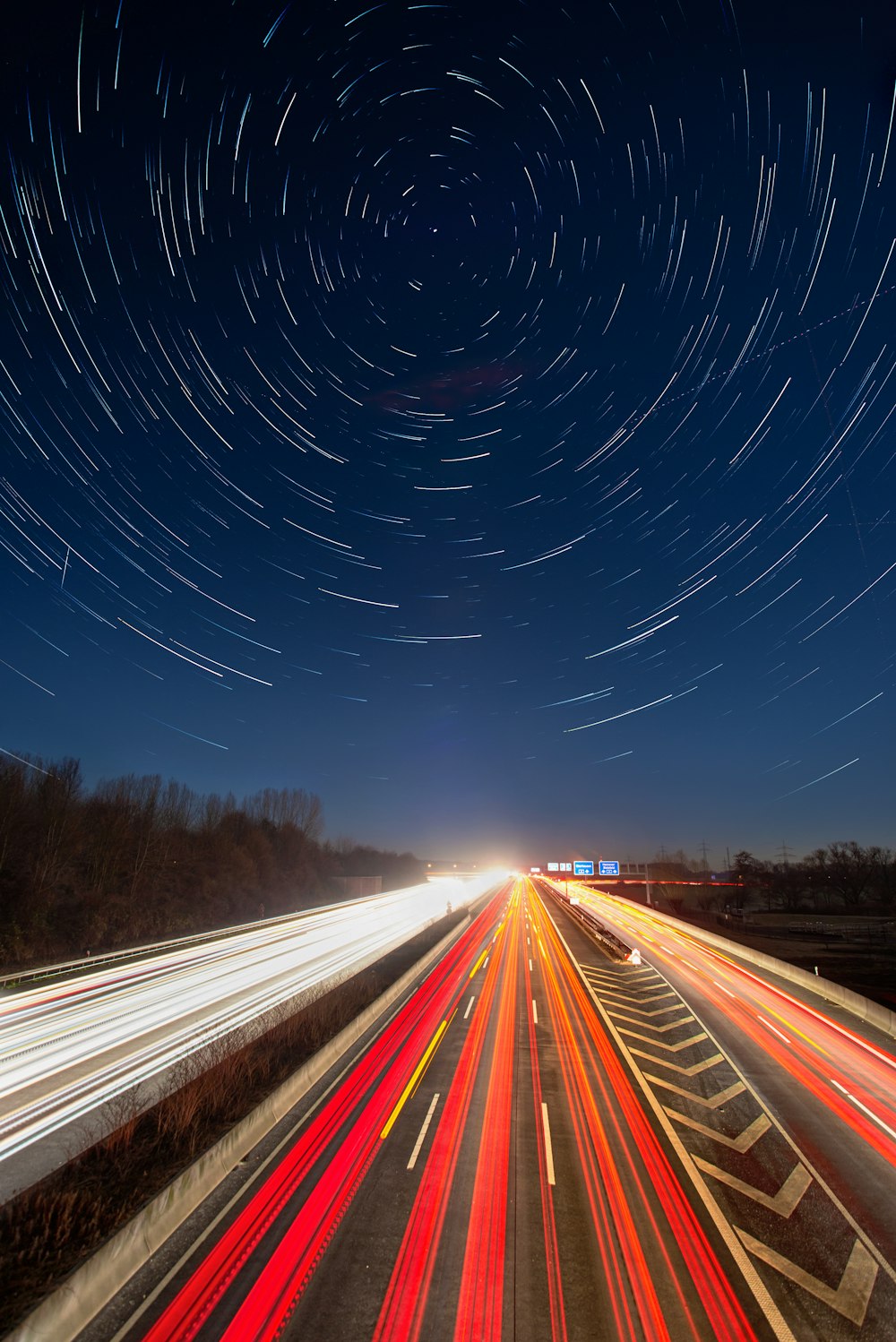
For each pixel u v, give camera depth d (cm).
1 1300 936
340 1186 1337
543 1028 2631
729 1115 1784
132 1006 2919
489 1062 2177
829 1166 1494
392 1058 2198
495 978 3769
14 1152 1467
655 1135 1634
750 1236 1195
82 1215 1182
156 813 7312
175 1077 1919
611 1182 1385
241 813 9512
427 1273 1063
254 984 3475
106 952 4428
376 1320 957
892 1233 1220
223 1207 1253
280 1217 1218
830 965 5138
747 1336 944
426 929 6519
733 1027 2767
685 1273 1081
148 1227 1116
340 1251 1119
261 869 8700
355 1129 1620
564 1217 1241
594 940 5444
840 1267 1111
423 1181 1365
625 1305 998
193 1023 2595
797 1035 2672
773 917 10394
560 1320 966
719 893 13388
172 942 5038
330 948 4959
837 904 13188
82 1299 944
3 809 4828
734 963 4550
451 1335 930
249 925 6331
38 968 3784
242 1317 957
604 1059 2247
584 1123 1697
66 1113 1681
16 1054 2181
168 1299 994
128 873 6091
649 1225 1223
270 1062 2075
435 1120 1686
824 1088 2017
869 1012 2983
